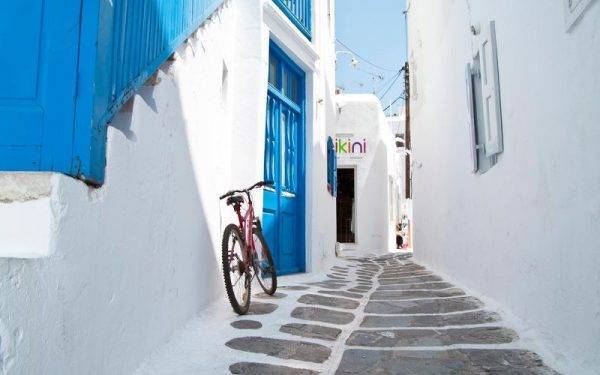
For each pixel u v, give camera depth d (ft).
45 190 5.61
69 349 5.84
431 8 25.88
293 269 21.74
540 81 10.61
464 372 8.93
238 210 13.96
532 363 9.15
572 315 9.10
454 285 18.70
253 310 13.34
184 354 9.36
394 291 17.80
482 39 15.14
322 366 9.41
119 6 7.23
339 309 14.19
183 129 10.85
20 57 6.42
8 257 4.84
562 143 9.50
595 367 8.15
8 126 6.31
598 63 7.94
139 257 8.26
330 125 30.07
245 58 17.71
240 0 18.02
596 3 7.95
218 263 14.35
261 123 17.51
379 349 10.42
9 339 4.67
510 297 12.94
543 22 10.32
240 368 8.98
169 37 9.67
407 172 67.10
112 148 7.02
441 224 23.53
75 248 5.99
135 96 8.06
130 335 7.90
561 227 9.59
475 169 16.34
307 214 22.61
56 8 6.49
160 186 9.32
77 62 6.40
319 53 25.04
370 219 44.65
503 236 13.55
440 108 23.62
